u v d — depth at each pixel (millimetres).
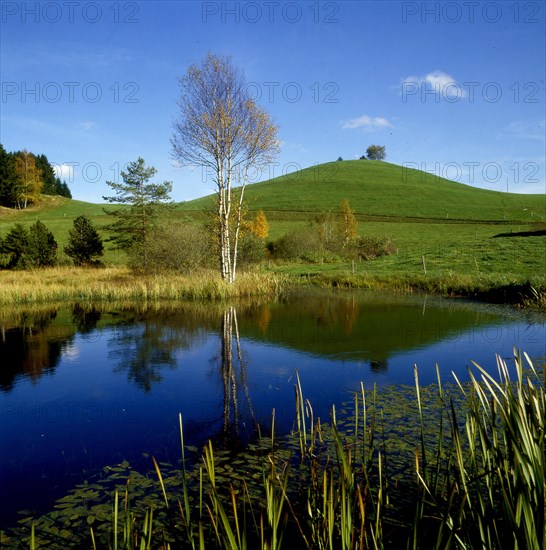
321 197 73688
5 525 3498
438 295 17953
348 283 22188
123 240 36312
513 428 2320
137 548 3061
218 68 18797
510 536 2311
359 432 5035
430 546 2877
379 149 128125
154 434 5262
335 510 2945
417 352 8766
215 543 3137
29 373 7961
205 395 6664
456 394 6242
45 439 5168
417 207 66688
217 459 4535
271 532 2727
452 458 4191
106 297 18312
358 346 9438
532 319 12086
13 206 72188
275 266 33281
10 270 31344
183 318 13578
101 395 6742
